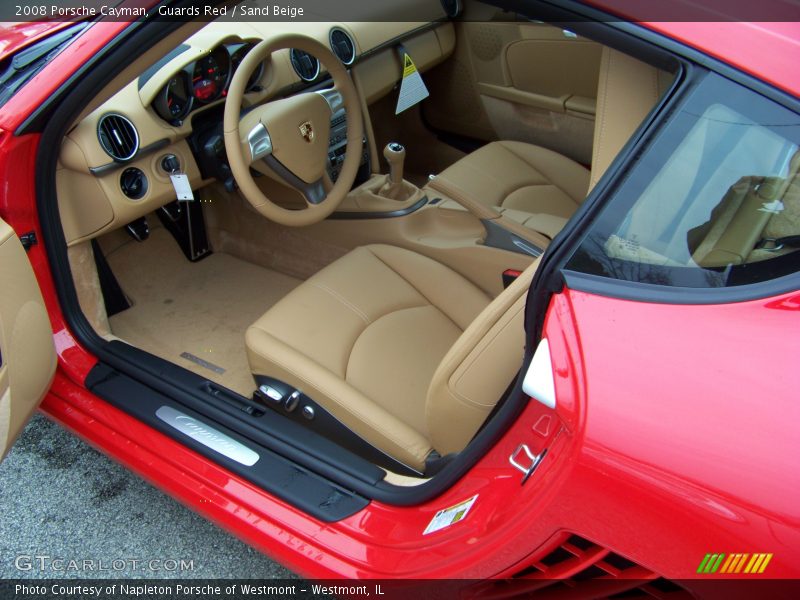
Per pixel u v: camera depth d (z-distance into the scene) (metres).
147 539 1.90
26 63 1.62
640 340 0.92
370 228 2.18
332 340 1.76
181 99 1.97
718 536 0.82
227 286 2.54
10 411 1.52
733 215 0.95
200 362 2.26
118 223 1.98
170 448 1.61
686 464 0.84
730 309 0.91
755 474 0.81
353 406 1.58
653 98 1.13
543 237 1.94
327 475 1.47
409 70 2.22
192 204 2.50
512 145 2.63
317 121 1.91
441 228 2.12
